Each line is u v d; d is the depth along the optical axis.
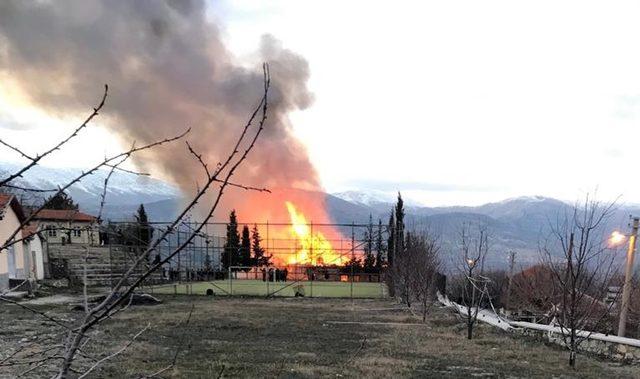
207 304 22.48
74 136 1.80
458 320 18.39
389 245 33.28
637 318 17.89
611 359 11.24
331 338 13.84
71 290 24.38
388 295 27.83
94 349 10.41
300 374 9.26
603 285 11.88
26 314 15.56
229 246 34.66
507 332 15.50
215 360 10.32
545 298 19.59
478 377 9.30
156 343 12.08
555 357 11.38
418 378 9.16
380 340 13.59
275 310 20.56
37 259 27.83
